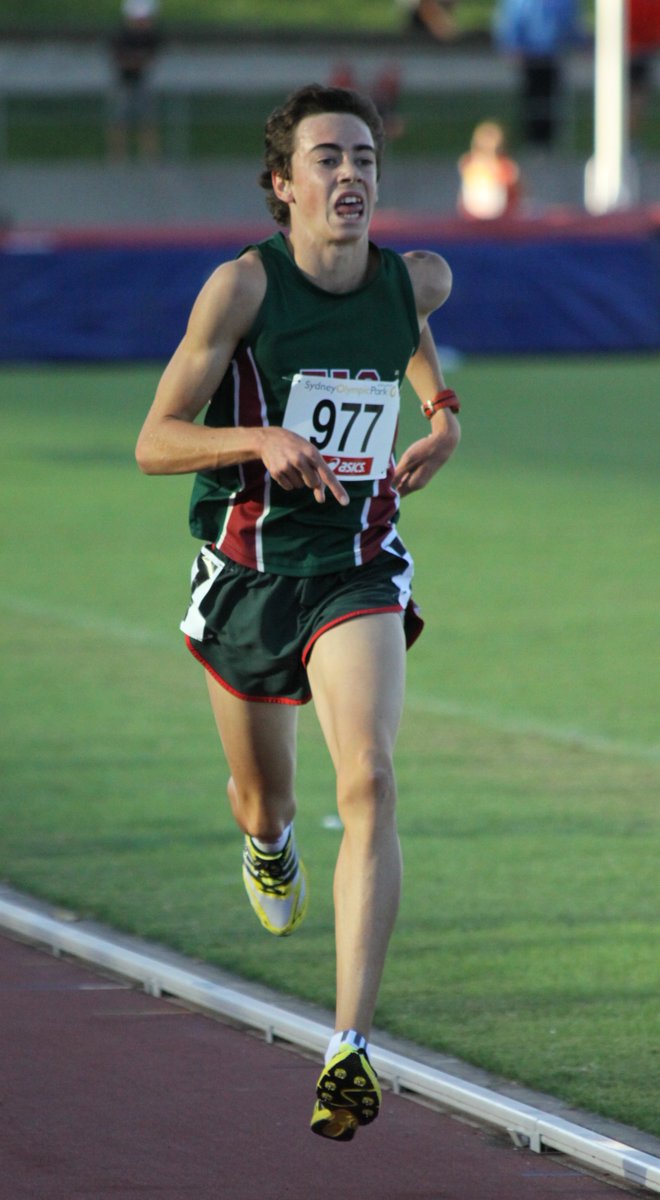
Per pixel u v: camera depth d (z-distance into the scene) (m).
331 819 20.23
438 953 15.97
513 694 25.91
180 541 37.97
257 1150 12.07
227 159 111.19
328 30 118.44
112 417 56.91
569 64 114.44
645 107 110.56
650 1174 11.44
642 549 37.06
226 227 74.88
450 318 72.38
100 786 21.36
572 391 63.91
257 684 13.60
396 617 12.98
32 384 64.75
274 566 13.23
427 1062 13.52
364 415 13.25
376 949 11.70
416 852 18.92
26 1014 14.46
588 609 31.56
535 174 108.94
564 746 23.22
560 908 17.20
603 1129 12.31
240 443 12.44
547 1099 12.83
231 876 18.16
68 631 29.81
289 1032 13.82
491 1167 11.90
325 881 18.08
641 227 73.69
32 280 69.12
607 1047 13.77
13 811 20.31
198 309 12.94
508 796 20.98
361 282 13.27
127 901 17.30
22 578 34.03
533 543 37.62
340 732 12.37
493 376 67.81
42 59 111.50
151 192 105.88
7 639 29.20
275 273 13.02
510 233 72.56
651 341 73.88
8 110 111.69
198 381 12.93
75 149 111.12
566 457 49.62
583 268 72.94
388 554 13.43
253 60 114.00
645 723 24.34
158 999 14.85
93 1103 12.77
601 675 27.00
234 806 14.55
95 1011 14.55
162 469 12.89
